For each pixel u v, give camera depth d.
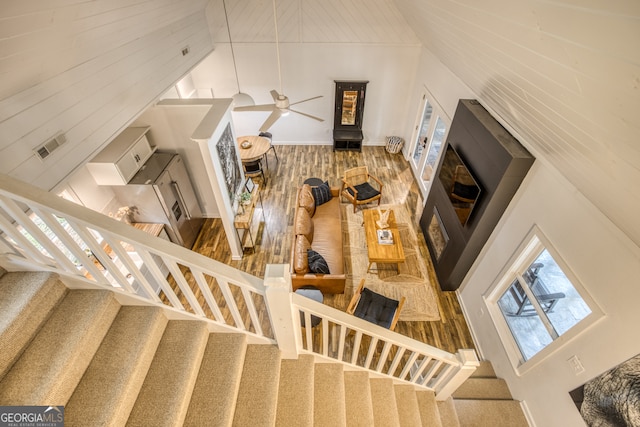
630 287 1.75
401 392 2.57
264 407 1.83
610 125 1.21
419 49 6.04
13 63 1.63
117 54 2.75
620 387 1.80
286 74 6.36
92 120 2.41
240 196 4.61
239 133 7.31
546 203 2.49
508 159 2.69
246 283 1.62
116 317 1.81
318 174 6.61
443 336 3.73
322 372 2.30
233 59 6.13
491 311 3.31
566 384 2.24
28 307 1.51
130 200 3.90
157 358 1.79
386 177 6.54
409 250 4.64
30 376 1.40
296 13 5.61
